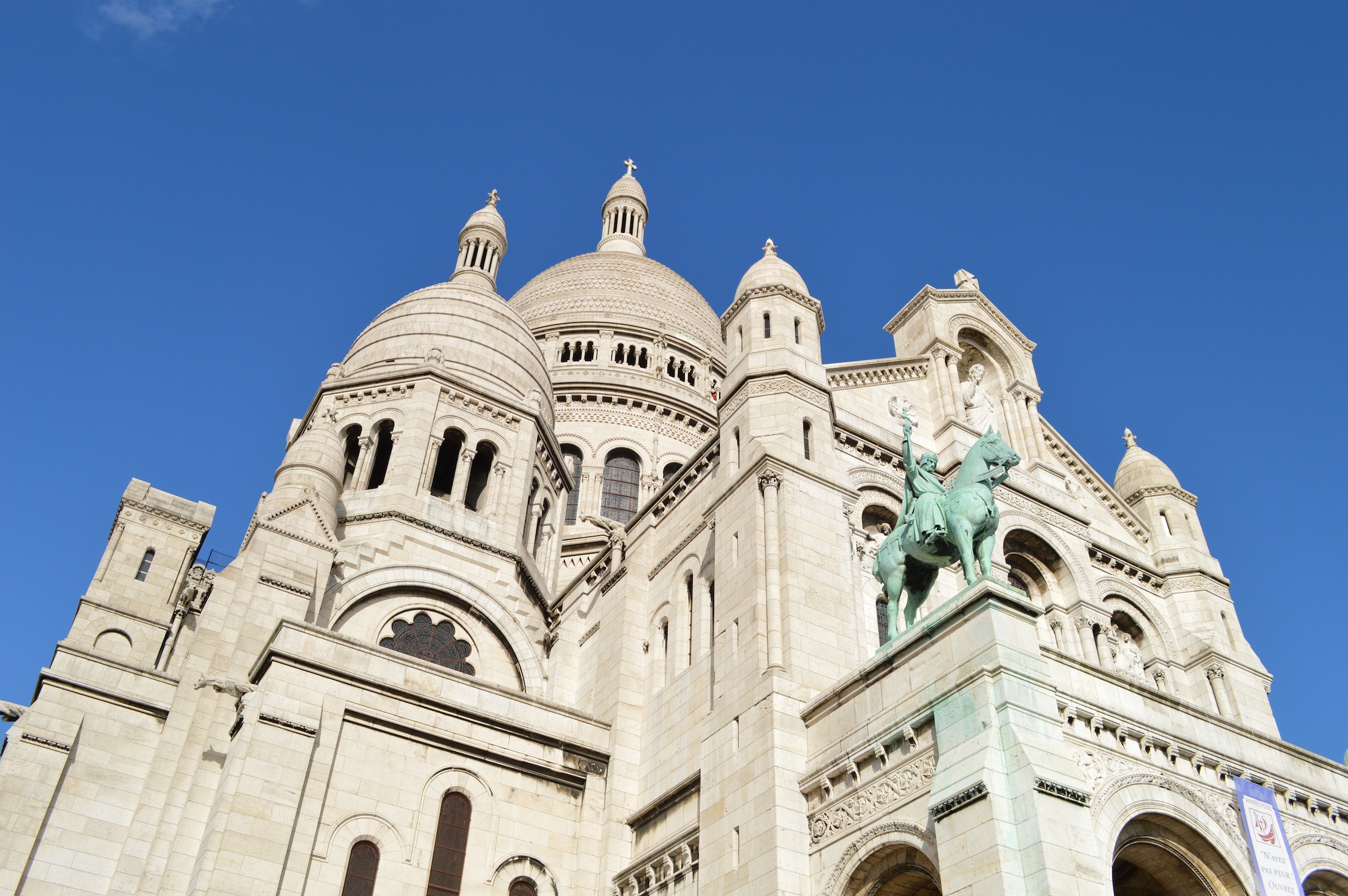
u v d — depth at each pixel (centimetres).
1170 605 4316
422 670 3462
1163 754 2572
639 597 4047
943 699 2478
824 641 3166
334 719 3225
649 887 3250
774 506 3384
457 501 4741
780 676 3006
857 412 4009
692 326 8088
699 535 3803
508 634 4384
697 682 3462
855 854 2578
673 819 3291
